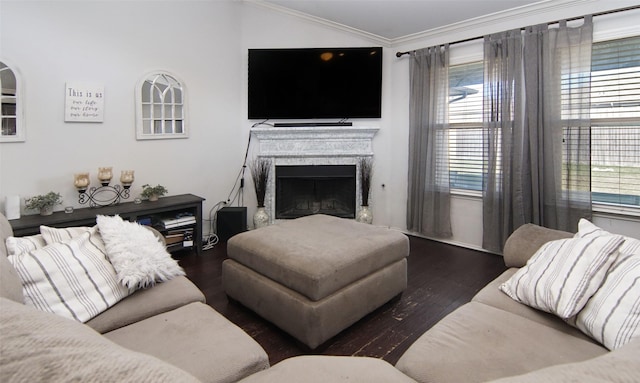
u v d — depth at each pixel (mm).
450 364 1218
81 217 2891
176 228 3576
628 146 3012
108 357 547
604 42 3064
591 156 3174
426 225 4184
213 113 4234
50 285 1514
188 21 3918
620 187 3070
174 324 1494
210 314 1604
